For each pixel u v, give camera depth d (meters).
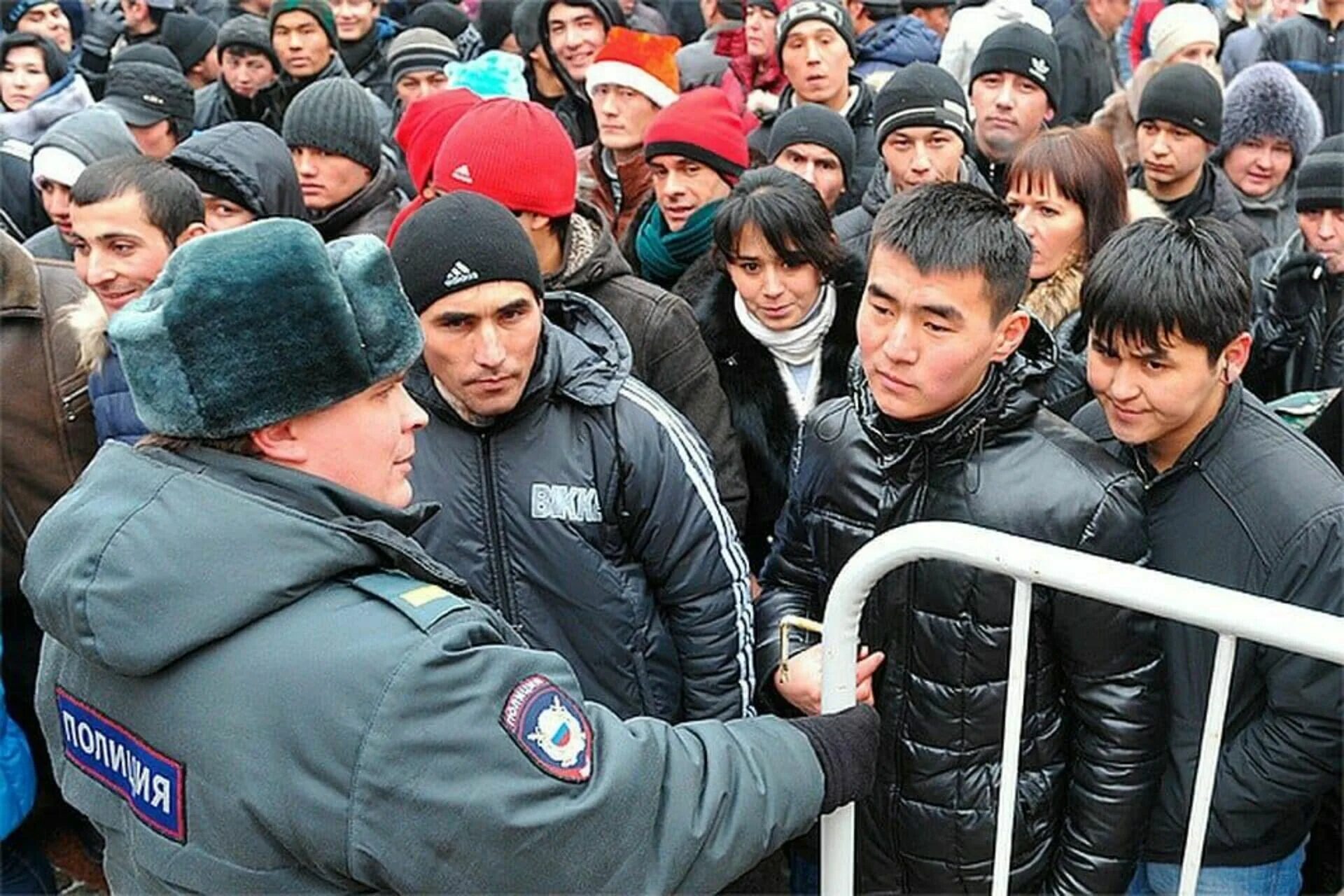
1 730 1.98
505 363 1.55
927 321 1.39
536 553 1.64
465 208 1.54
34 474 2.18
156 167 2.23
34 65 4.56
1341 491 1.44
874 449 1.55
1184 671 1.49
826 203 2.95
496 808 0.96
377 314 1.06
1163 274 1.41
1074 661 1.43
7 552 2.20
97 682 1.09
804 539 1.72
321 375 1.02
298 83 4.47
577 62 4.20
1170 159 3.02
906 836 1.56
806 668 1.55
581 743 1.01
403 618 1.00
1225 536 1.48
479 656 0.99
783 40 3.71
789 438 2.27
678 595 1.70
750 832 1.10
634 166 3.26
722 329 2.31
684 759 1.09
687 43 6.39
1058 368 1.90
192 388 1.00
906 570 1.48
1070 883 1.48
